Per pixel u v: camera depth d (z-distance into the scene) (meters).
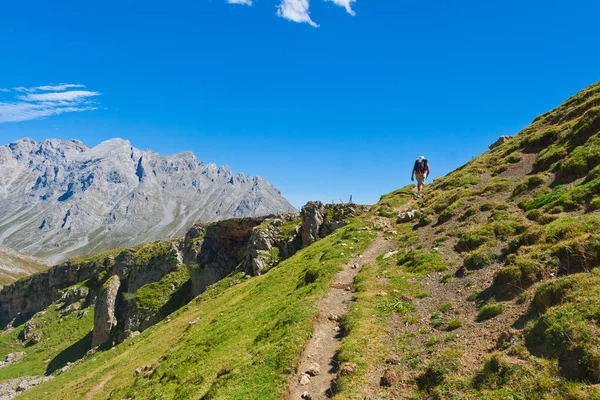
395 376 16.00
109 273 152.38
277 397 17.53
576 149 32.78
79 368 70.44
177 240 131.38
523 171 39.78
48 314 150.00
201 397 21.61
